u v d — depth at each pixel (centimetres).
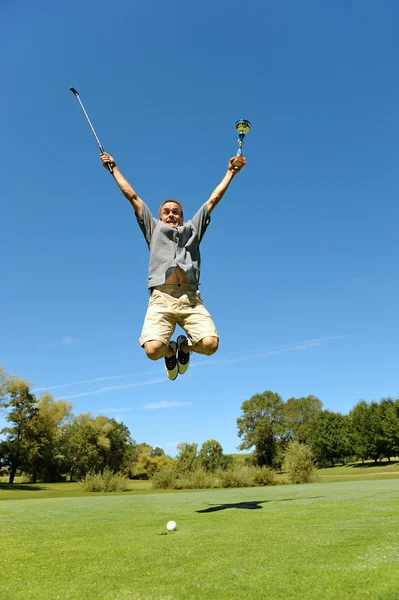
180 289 489
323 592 172
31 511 520
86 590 188
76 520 418
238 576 201
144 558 245
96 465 6203
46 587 194
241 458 9188
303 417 8225
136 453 7431
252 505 522
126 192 521
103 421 6619
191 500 665
